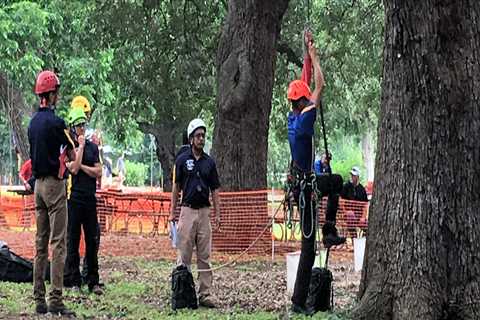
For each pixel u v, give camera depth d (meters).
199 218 12.77
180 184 12.94
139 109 34.06
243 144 22.69
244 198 21.69
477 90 9.12
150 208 28.17
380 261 9.43
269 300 13.55
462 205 9.07
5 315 11.40
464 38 9.12
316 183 11.24
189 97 33.03
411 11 9.16
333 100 37.44
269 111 23.28
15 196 27.84
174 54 31.80
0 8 33.69
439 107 9.12
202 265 12.84
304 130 11.16
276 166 63.53
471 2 9.14
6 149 71.88
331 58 35.00
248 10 22.81
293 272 12.38
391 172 9.39
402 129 9.30
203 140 12.86
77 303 12.88
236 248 21.34
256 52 22.83
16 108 38.88
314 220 11.24
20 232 24.25
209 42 31.59
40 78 11.41
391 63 9.41
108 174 43.03
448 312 8.98
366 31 33.28
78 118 13.55
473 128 9.10
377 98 39.22
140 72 32.28
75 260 14.26
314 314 11.23
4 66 33.75
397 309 9.17
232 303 13.23
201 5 31.05
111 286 15.22
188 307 12.51
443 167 9.11
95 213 14.10
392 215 9.34
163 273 17.56
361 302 9.56
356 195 23.94
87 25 32.59
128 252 21.53
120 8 30.69
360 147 80.69
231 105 22.62
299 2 31.97
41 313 11.55
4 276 15.12
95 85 38.34
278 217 23.45
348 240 23.33
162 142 38.38
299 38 32.06
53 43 37.25
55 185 11.34
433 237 9.08
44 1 35.94
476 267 8.98
